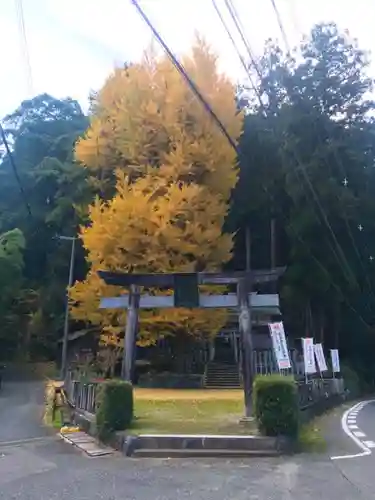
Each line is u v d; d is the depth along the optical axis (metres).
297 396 11.43
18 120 55.00
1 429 15.11
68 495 7.49
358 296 38.53
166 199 27.17
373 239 38.34
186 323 27.83
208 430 11.73
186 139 28.36
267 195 36.91
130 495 7.46
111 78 31.28
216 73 29.97
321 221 34.62
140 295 17.22
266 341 32.31
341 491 7.62
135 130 29.12
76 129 53.62
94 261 27.84
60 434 13.97
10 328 43.34
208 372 29.64
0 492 7.69
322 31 37.22
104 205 28.84
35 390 30.62
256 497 7.30
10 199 50.62
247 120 37.56
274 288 36.00
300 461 9.87
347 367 35.06
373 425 15.80
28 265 47.81
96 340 38.50
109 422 11.83
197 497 7.31
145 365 30.16
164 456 10.40
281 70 37.28
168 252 27.05
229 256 28.55
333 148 34.78
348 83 36.47
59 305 42.75
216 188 29.02
